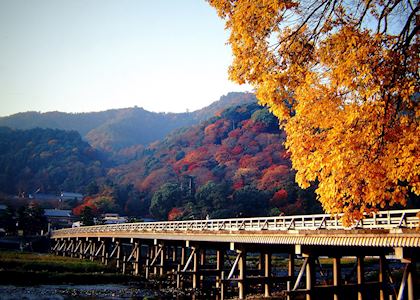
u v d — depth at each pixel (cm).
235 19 841
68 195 13988
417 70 734
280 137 13000
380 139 733
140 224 4353
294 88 832
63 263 4606
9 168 16225
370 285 2052
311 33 840
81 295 3181
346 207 779
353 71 726
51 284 3666
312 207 7794
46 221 9344
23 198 13475
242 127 14350
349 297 2320
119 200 12269
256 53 854
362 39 747
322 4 828
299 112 783
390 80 722
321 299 2238
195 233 3017
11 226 8769
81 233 6112
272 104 848
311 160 785
